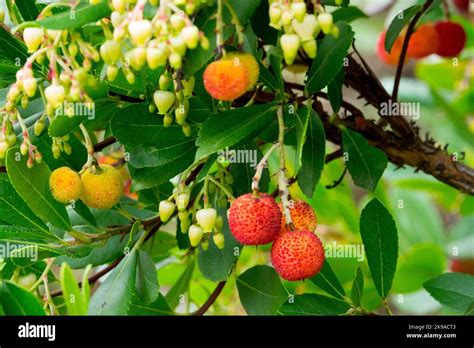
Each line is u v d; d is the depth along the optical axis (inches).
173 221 28.1
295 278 20.6
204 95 21.8
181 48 19.2
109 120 22.4
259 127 21.5
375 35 36.4
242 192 23.0
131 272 22.7
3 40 22.1
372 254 23.3
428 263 29.9
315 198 30.9
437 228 33.0
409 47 26.8
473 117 35.5
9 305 20.9
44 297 23.7
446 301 23.7
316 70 21.7
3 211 22.2
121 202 24.7
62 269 20.5
